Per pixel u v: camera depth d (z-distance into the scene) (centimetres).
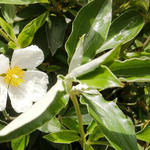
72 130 25
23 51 25
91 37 23
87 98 22
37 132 31
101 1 24
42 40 30
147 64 20
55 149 32
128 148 21
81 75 19
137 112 34
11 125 18
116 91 34
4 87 25
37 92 25
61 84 19
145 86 34
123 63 20
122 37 27
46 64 33
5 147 34
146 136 24
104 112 21
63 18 31
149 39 33
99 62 19
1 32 27
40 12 31
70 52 23
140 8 31
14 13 29
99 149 28
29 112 18
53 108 18
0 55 24
